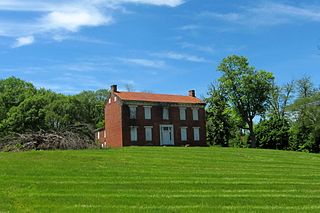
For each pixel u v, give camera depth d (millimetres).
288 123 73750
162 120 65812
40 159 26094
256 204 15805
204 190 18078
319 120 65250
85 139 35688
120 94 64875
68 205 14789
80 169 22453
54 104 78000
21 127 74188
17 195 15930
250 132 75938
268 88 76500
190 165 26219
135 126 63406
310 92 78250
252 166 27000
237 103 76062
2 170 21078
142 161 27156
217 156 32438
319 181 21516
